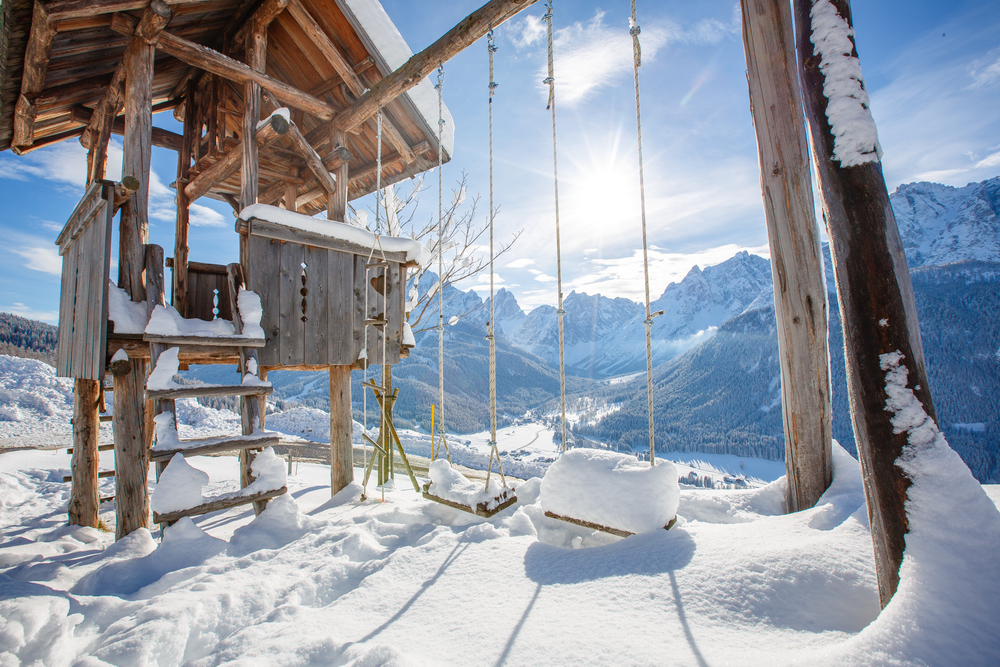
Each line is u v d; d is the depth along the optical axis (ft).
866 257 5.92
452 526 10.64
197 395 11.72
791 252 11.12
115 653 5.97
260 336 13.01
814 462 10.81
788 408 11.21
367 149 21.08
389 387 18.53
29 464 28.17
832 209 6.26
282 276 14.21
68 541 13.34
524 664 5.06
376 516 12.16
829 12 6.53
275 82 15.69
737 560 6.77
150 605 7.28
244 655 5.70
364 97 16.33
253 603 7.48
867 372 5.80
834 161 6.24
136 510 11.94
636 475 8.87
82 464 15.92
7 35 11.42
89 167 19.12
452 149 19.61
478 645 5.56
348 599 7.26
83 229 14.35
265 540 10.89
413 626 6.28
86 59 14.42
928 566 4.88
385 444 19.07
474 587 7.23
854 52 6.39
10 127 16.10
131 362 12.25
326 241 15.02
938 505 5.10
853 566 6.41
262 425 13.21
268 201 24.72
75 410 16.12
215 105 18.19
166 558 9.86
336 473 16.97
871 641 4.55
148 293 12.05
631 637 5.35
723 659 4.76
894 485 5.44
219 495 11.42
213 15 16.30
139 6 11.91
